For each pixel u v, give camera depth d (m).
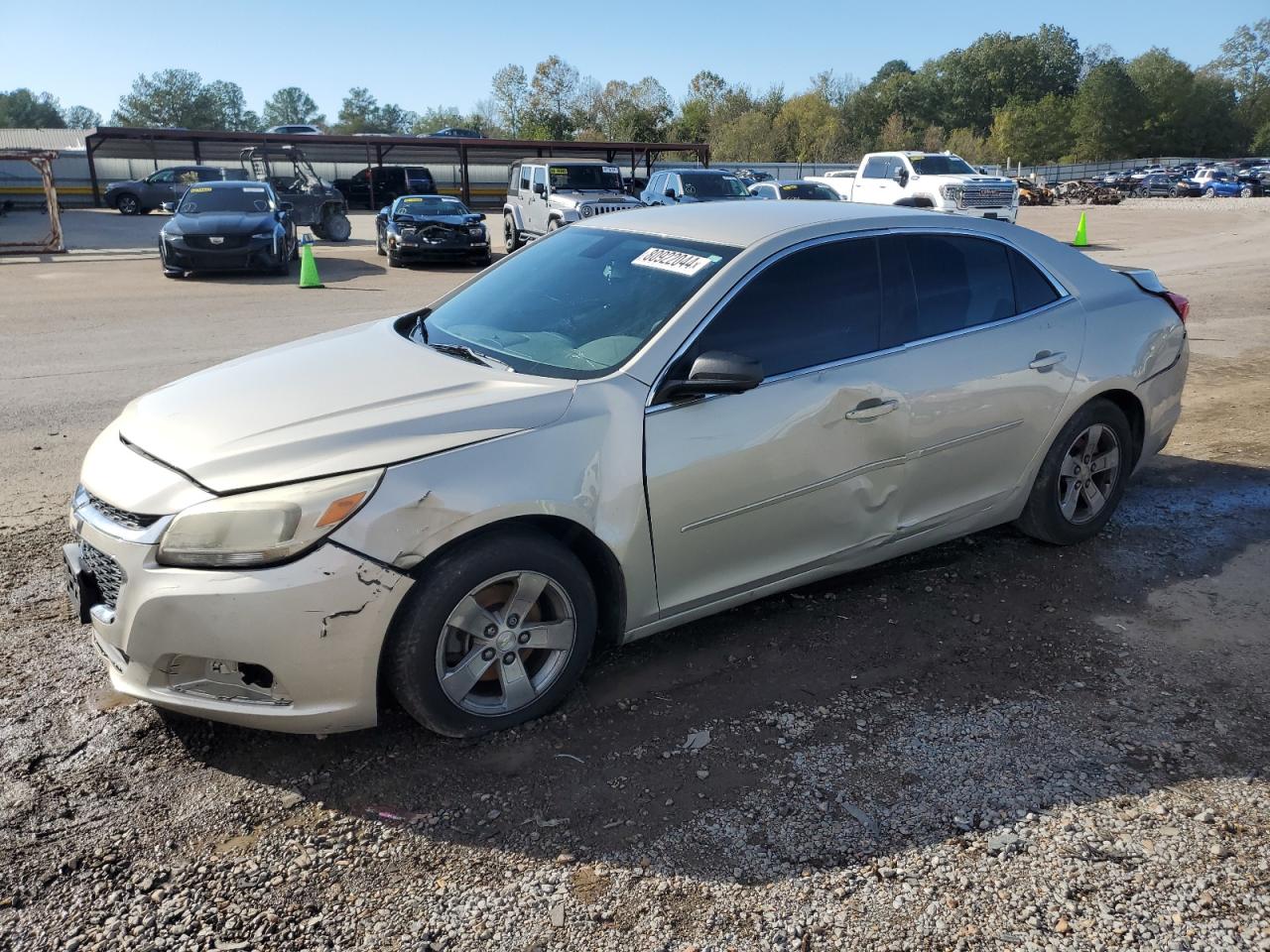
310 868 2.56
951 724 3.21
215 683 2.81
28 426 6.86
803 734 3.16
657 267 3.68
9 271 18.27
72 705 3.24
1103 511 4.67
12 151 21.36
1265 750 3.08
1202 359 9.19
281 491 2.72
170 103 122.69
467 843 2.65
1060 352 4.25
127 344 10.41
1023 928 2.37
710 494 3.33
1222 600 4.12
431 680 2.91
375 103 137.50
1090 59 123.25
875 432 3.70
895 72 136.38
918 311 3.89
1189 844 2.65
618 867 2.57
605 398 3.16
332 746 3.07
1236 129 108.75
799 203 4.21
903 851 2.63
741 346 3.45
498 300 3.98
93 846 2.61
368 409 3.04
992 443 4.11
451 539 2.83
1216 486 5.55
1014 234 4.32
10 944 2.28
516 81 82.62
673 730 3.18
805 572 3.74
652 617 3.38
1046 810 2.79
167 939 2.31
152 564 2.73
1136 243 23.50
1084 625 3.90
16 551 4.50
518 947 2.32
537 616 3.18
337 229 26.12
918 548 4.12
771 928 2.37
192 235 16.48
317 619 2.71
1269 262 18.34
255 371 3.54
